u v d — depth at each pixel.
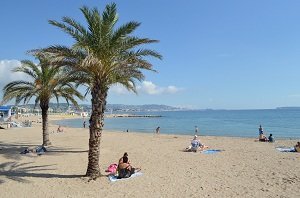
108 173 16.80
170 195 12.73
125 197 12.70
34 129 54.72
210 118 143.12
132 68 16.34
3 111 76.44
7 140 34.81
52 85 26.12
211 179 15.12
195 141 25.97
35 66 26.25
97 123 15.88
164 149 26.88
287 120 108.69
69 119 157.38
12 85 26.47
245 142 32.75
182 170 17.31
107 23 15.03
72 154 23.69
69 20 14.95
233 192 12.82
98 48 15.16
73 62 15.39
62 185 14.71
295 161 19.28
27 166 19.14
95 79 15.65
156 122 115.19
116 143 32.31
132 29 15.20
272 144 30.39
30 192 13.80
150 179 15.31
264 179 14.78
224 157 21.62
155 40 15.58
